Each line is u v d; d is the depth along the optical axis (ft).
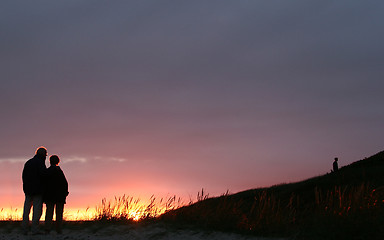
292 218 39.40
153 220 42.22
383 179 66.69
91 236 36.58
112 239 35.60
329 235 32.17
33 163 37.32
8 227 40.19
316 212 36.68
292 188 93.35
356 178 83.05
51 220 38.06
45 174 37.17
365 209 33.81
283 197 86.22
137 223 41.04
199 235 36.22
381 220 32.24
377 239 30.60
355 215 33.24
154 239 35.53
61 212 37.99
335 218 33.60
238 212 40.86
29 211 37.35
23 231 37.01
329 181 88.22
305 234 34.09
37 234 37.01
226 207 41.16
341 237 31.73
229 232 37.19
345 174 90.17
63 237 36.17
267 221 37.99
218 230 37.99
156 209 43.83
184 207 43.65
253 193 88.89
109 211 43.32
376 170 86.02
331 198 38.14
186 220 41.55
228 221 38.83
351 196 37.09
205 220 40.22
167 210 43.83
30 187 36.83
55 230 39.24
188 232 37.27
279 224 37.63
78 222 42.63
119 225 40.37
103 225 40.27
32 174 37.09
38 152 38.04
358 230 31.78
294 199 79.56
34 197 37.11
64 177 38.65
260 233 36.42
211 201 44.06
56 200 37.65
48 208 37.88
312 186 88.43
